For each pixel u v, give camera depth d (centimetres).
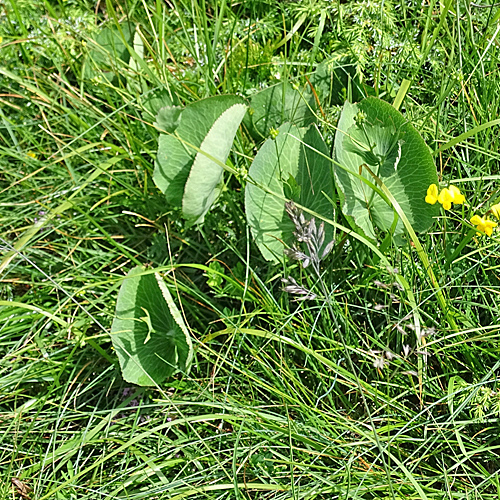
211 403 47
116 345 48
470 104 53
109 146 56
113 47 57
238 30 62
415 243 46
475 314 51
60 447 47
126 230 58
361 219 50
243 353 51
